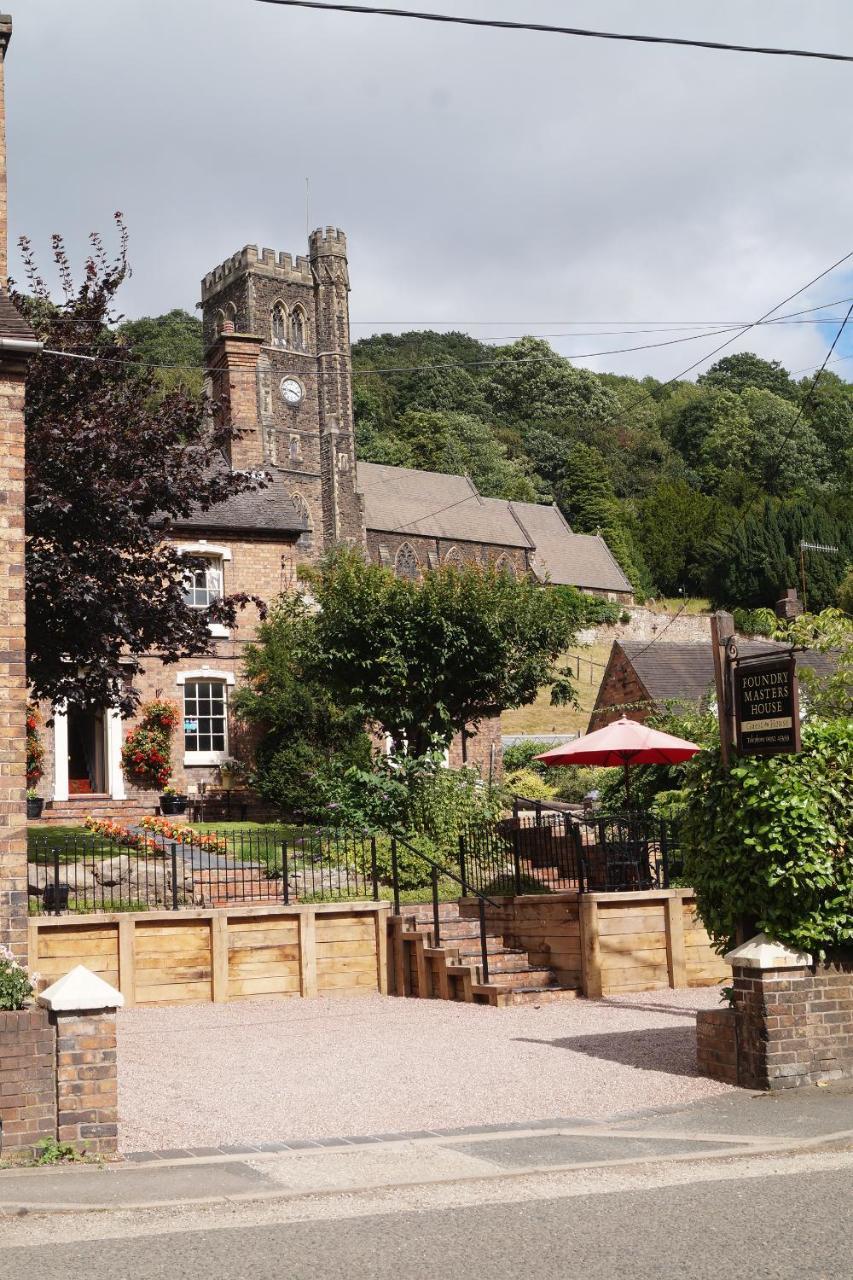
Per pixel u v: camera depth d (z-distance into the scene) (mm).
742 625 79312
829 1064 9711
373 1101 9805
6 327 10734
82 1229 6418
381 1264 5707
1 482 10656
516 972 15266
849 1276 5352
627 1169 7414
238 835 23484
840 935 9797
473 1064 11125
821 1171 7133
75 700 20125
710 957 15797
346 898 18438
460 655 24703
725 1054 9969
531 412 115438
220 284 80000
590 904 14992
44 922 14797
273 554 32219
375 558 80500
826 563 86438
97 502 18984
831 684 13641
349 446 79062
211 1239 6164
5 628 10523
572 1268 5582
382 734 29656
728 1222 6191
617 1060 10984
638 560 98000
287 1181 7348
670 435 117688
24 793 10414
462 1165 7633
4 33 12477
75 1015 8156
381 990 16422
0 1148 7922
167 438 21016
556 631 25781
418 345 126375
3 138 12320
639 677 35375
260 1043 12539
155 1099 9945
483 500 91000
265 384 76625
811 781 9953
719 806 10312
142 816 28516
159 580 20984
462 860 18062
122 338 21469
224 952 15648
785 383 126688
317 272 80438
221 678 30828
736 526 90812
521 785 36000
